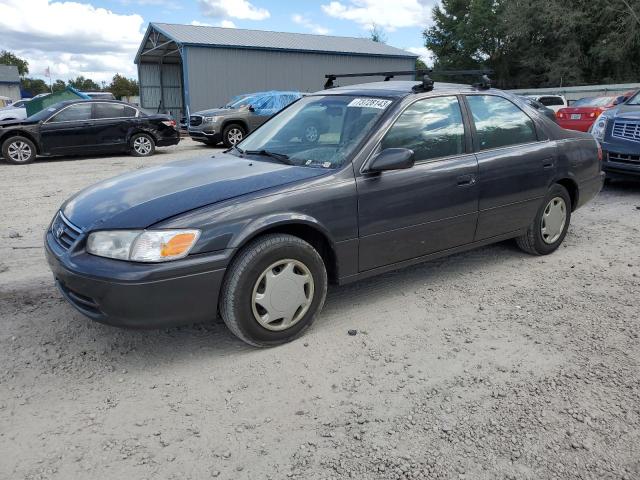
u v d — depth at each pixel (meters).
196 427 2.71
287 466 2.44
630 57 36.38
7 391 3.00
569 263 5.05
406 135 3.98
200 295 3.13
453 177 4.16
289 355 3.39
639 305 4.09
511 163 4.59
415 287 4.50
